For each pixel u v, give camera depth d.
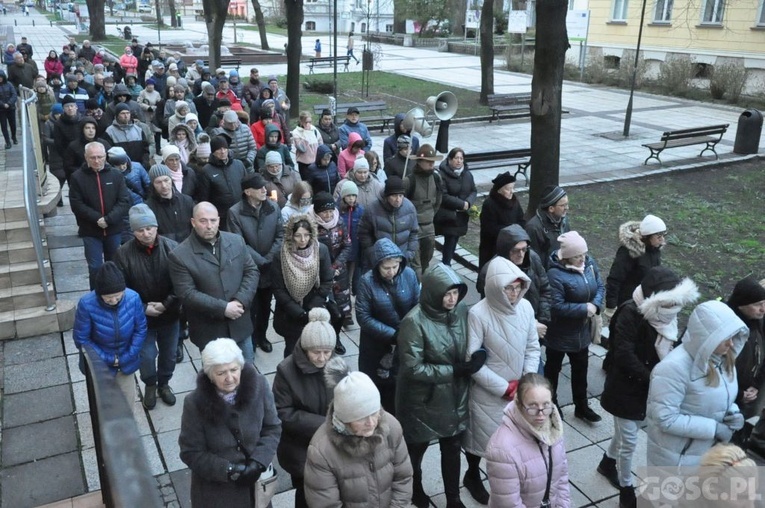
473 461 4.86
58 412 5.84
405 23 51.78
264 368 6.72
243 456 3.71
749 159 16.61
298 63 19.91
